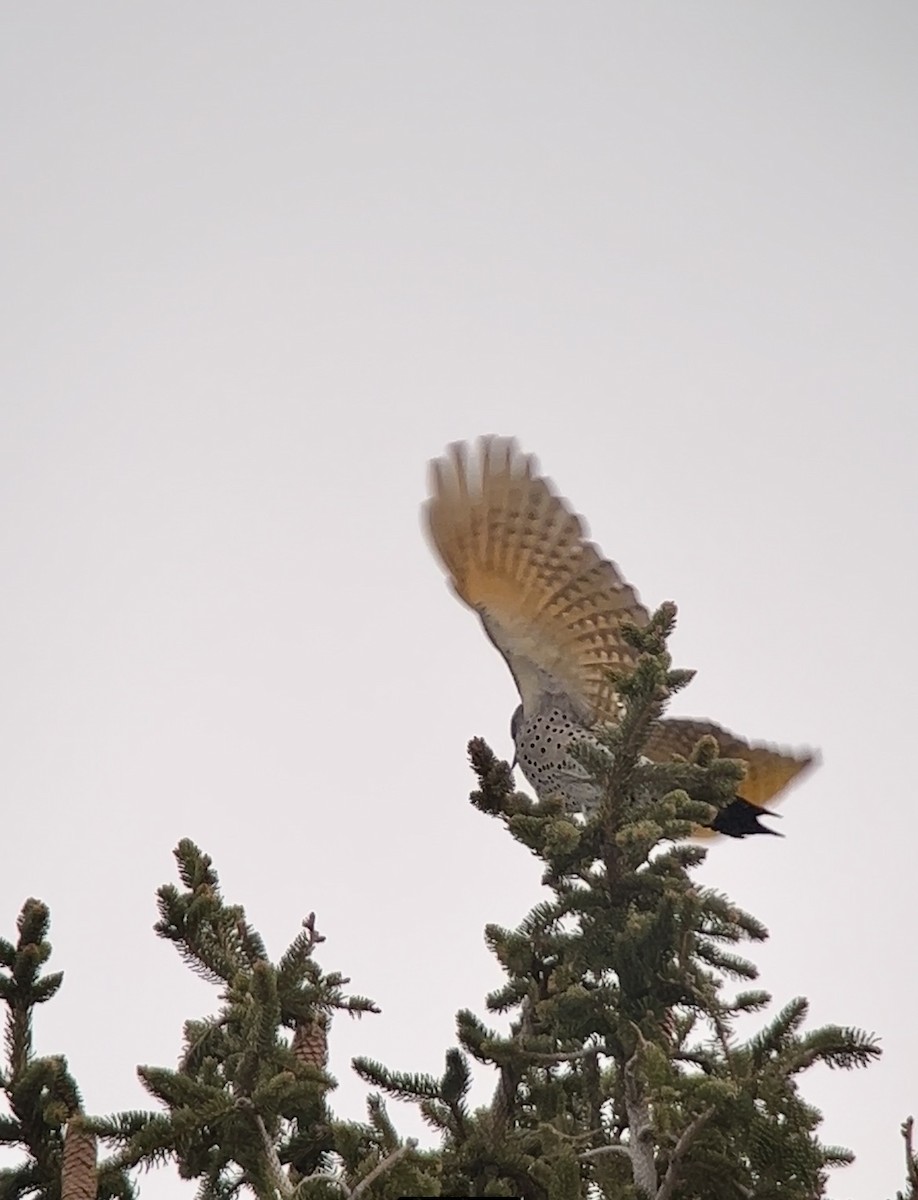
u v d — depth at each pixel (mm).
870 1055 10492
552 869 12852
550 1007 12008
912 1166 10406
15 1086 11102
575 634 17375
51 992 11812
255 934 12555
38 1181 11289
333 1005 12070
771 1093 10336
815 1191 10305
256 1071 10773
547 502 17484
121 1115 10945
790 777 16156
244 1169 10852
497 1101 12156
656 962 12203
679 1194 10875
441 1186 10992
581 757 12922
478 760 13469
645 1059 10594
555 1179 10773
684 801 12594
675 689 12961
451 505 17562
